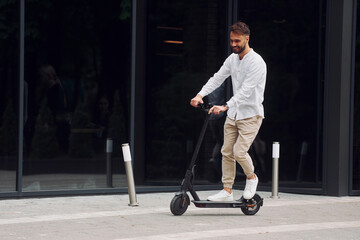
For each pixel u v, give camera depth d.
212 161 11.58
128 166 9.55
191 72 11.39
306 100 11.34
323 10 11.18
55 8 10.38
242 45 8.23
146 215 8.54
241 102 8.29
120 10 10.80
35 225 7.72
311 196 11.09
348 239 7.25
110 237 7.03
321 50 11.21
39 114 10.32
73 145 10.56
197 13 11.40
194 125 11.44
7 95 10.09
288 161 11.48
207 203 8.36
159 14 11.15
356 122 11.25
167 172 11.29
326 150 11.14
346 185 11.12
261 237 7.17
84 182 10.66
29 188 10.27
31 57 10.23
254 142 11.66
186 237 7.06
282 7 11.47
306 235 7.39
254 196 8.68
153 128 11.19
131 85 10.91
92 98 10.66
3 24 10.04
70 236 7.06
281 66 11.51
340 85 10.98
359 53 11.20
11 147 10.11
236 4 11.61
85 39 10.59
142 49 11.05
